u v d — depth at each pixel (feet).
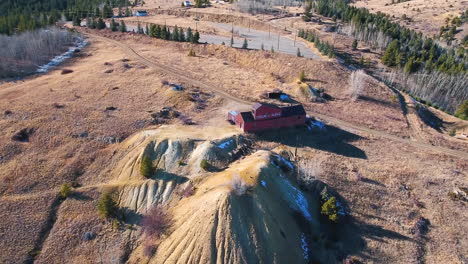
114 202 192.95
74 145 236.22
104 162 224.74
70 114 266.77
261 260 163.84
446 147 268.62
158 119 264.31
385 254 180.96
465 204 211.20
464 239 189.88
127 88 314.76
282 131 260.42
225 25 550.36
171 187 201.36
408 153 255.91
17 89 312.71
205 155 214.28
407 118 309.83
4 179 206.80
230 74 358.84
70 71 358.43
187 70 362.12
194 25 538.47
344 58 417.49
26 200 196.34
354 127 282.77
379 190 217.15
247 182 187.11
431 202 212.43
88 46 443.73
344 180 220.64
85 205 197.06
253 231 169.48
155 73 348.79
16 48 391.86
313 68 364.58
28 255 172.14
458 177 232.94
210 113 278.46
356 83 329.72
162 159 217.36
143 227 185.88
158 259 169.68
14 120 255.29
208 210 174.50
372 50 450.71
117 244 180.55
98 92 306.55
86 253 176.35
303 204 200.44
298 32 494.59
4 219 184.14
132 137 242.37
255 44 442.09
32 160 222.07
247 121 247.09
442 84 378.32
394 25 503.61
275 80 347.36
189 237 170.30
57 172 215.51
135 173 213.66
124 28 489.26
